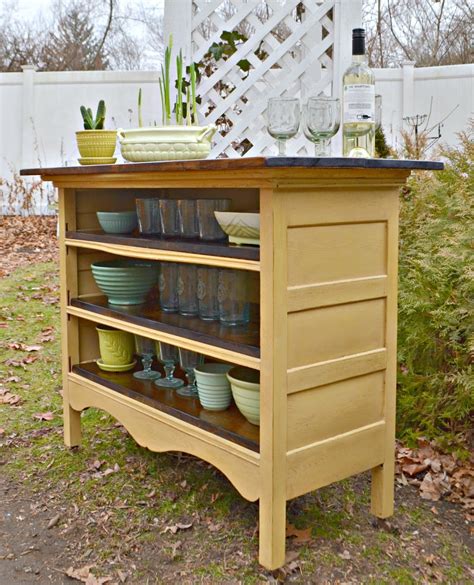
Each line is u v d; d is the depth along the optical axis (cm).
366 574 179
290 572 178
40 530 203
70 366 259
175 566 183
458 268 242
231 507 214
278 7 331
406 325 262
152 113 773
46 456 254
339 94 324
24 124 798
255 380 202
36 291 502
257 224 176
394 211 192
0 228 730
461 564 183
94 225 261
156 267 247
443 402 254
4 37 1196
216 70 343
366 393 191
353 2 319
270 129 200
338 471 186
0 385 326
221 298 205
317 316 175
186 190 265
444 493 222
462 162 269
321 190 171
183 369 230
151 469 243
